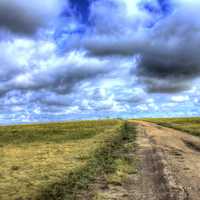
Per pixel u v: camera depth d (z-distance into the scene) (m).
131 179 12.44
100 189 10.88
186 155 19.73
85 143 28.44
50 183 11.94
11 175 13.80
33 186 11.62
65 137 36.84
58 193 10.31
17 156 20.36
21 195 10.40
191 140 31.25
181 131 48.56
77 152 21.55
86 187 11.13
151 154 19.98
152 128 58.97
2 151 23.44
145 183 11.62
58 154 20.81
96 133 42.88
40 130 52.66
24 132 47.81
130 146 24.92
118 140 30.16
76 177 12.67
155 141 29.92
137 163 16.33
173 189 10.48
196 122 86.81
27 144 29.33
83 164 15.98
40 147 26.09
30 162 17.52
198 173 13.40
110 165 15.47
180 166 15.24
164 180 11.95
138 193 10.20
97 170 14.17
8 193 10.73
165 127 64.44
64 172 14.10
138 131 47.78
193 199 9.22
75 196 9.98
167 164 15.73
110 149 22.62
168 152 21.17
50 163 16.91
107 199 9.58
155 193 10.09
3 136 39.91
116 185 11.45
